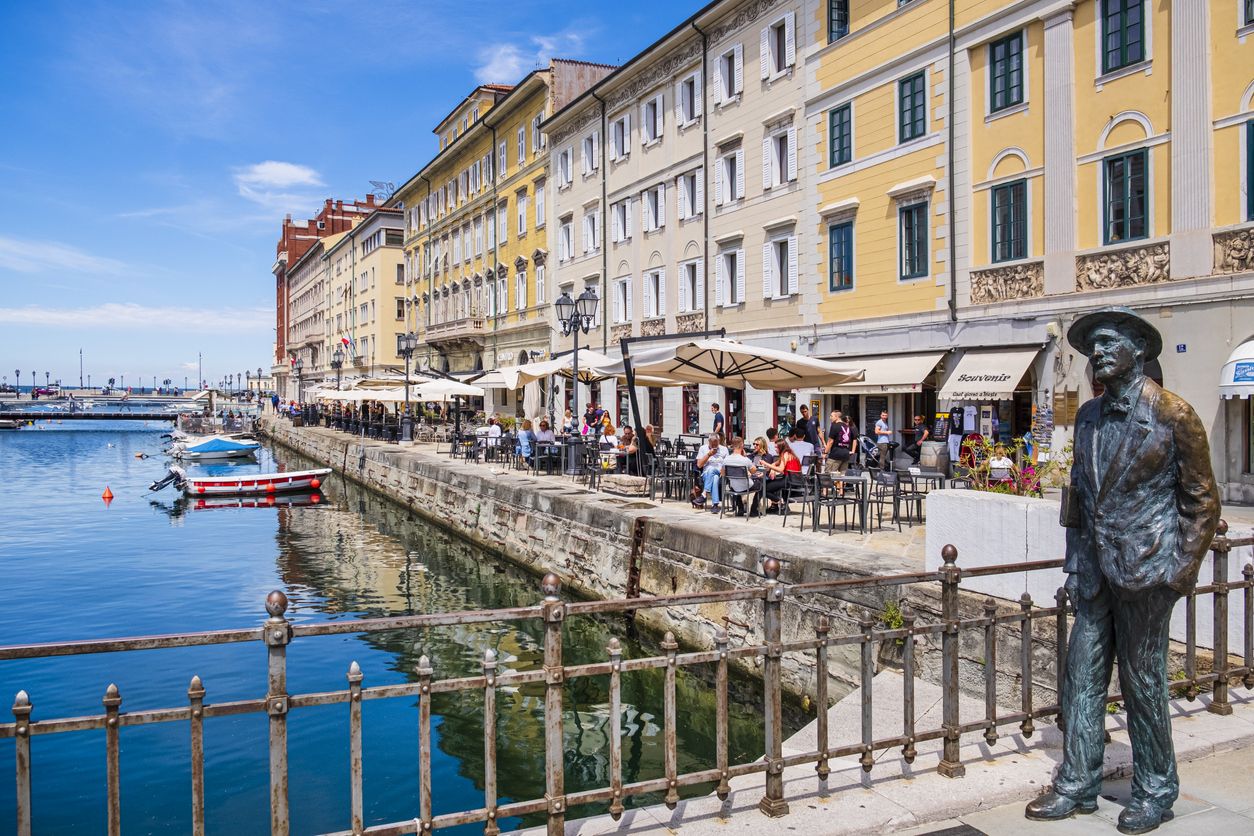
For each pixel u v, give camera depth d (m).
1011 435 19.34
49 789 8.75
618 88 35.12
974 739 6.65
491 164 49.41
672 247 31.88
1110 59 16.86
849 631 10.04
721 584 12.49
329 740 9.99
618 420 36.69
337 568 20.88
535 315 43.84
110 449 69.19
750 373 17.97
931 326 20.73
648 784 4.47
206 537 25.58
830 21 23.89
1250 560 6.43
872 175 22.55
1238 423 14.79
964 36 19.75
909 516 13.95
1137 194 16.39
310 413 66.25
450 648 13.90
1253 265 14.51
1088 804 4.55
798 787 4.93
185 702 11.26
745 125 27.70
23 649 3.42
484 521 22.88
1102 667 4.54
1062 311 17.56
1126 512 4.27
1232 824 4.35
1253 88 14.57
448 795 8.62
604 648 13.98
